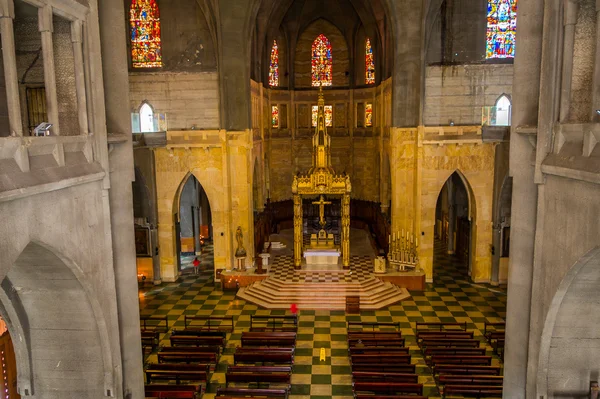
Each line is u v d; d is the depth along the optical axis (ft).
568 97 35.35
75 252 36.04
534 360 39.55
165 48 105.40
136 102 107.24
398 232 104.12
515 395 43.62
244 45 102.06
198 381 66.03
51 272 36.63
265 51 136.46
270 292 96.94
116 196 44.11
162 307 94.79
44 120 41.86
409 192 106.01
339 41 145.28
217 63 102.58
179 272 114.93
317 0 140.05
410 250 104.01
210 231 144.46
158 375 64.23
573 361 38.55
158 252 109.70
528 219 41.57
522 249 42.16
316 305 93.35
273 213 145.59
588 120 35.47
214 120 106.83
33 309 39.73
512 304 43.57
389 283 100.37
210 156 105.40
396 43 101.91
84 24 37.78
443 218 140.77
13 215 28.81
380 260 102.12
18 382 41.47
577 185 32.60
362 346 70.59
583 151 31.48
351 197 150.41
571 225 33.47
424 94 103.19
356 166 148.25
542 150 37.06
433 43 102.99
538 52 40.55
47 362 41.47
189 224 131.03
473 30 102.53
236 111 104.53
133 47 106.42
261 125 130.41
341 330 83.15
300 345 77.77
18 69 40.22
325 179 101.60
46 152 33.09
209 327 78.13
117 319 42.24
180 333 76.95
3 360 57.52
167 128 107.65
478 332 81.41
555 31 35.58
